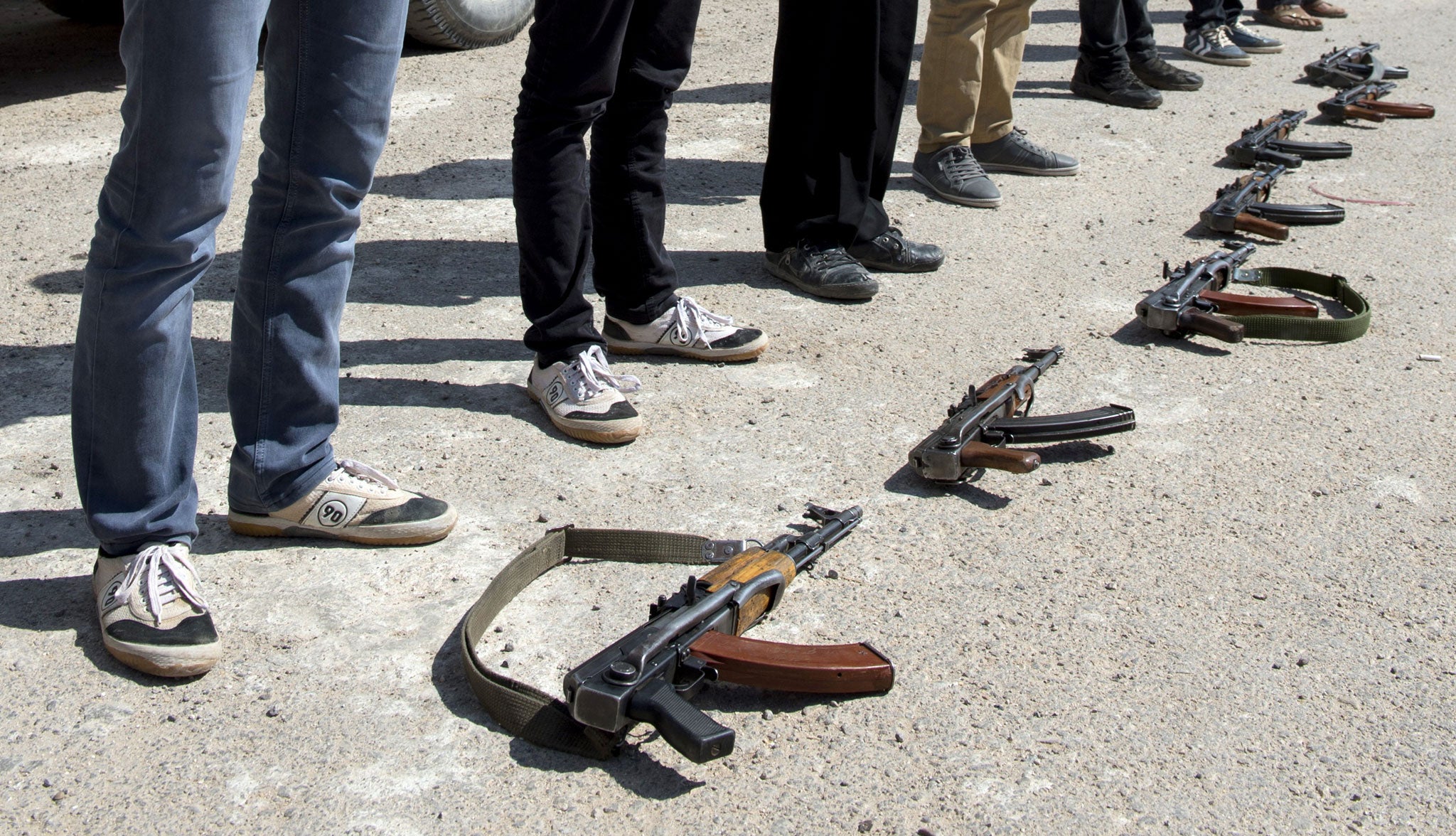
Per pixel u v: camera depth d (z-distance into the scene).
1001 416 2.93
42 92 5.62
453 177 4.72
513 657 2.13
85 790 1.80
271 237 2.21
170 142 1.84
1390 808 1.85
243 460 2.36
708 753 1.76
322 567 2.37
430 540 2.45
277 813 1.77
